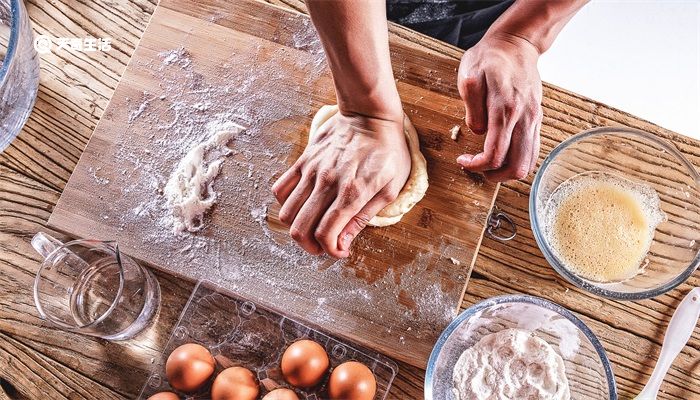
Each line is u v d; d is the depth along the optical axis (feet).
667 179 3.34
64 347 3.48
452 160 3.43
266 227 3.48
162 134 3.61
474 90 3.13
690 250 3.32
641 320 3.33
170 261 3.47
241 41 3.65
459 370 3.22
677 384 3.30
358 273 3.39
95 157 3.60
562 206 3.36
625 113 3.49
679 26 4.24
